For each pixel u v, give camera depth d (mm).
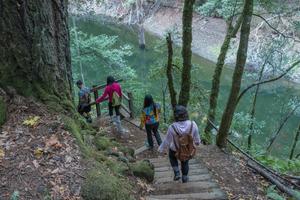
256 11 14523
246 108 21812
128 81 17219
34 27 5562
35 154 4609
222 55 11078
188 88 9719
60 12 6086
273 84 23969
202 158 8102
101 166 4855
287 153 16031
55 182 4277
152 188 5859
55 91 5914
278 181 7051
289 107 18391
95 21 39312
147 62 28547
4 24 5359
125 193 4539
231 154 8484
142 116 8945
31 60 5602
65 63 6371
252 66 22797
